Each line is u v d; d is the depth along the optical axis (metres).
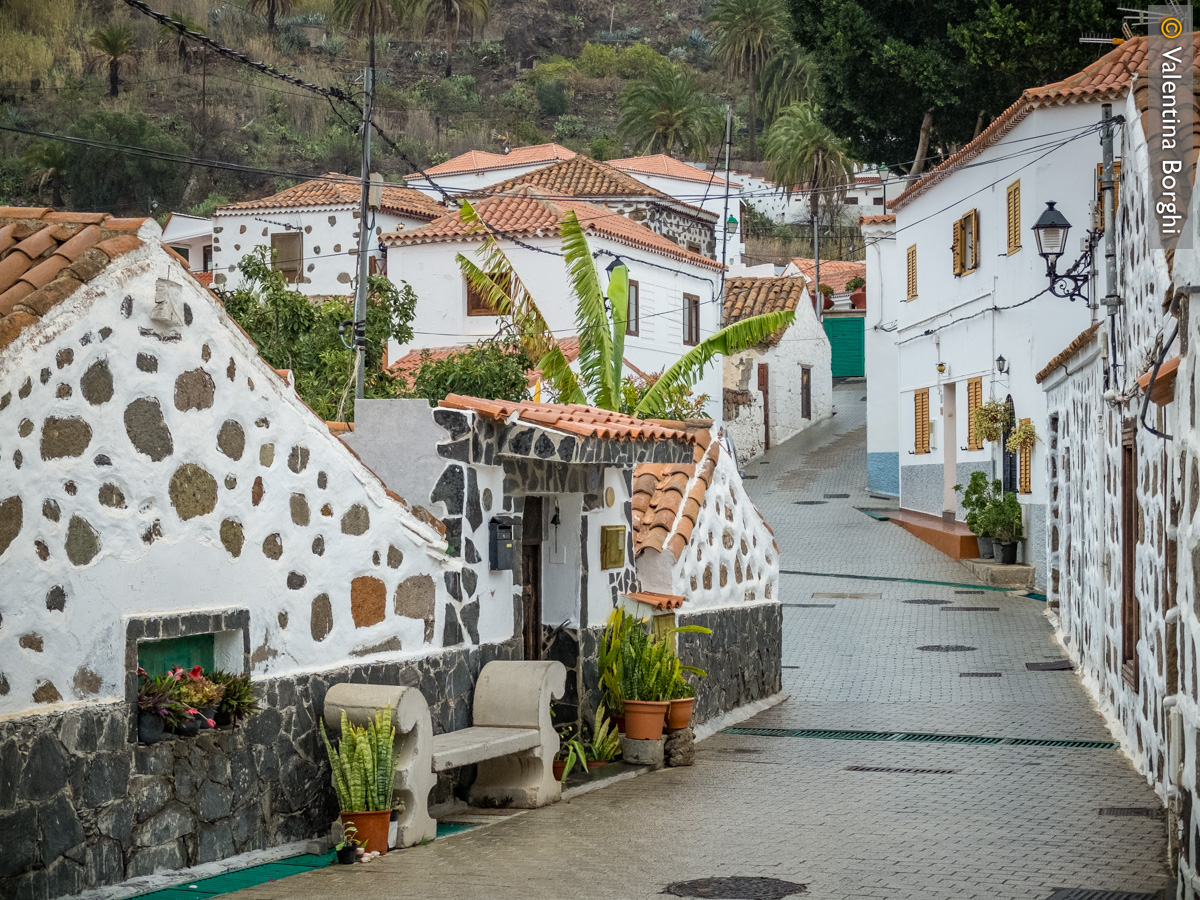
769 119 74.62
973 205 27.05
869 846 8.70
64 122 60.28
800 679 17.00
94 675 7.16
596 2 101.31
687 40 98.50
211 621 7.95
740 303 43.25
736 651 15.08
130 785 7.32
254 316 19.91
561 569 12.27
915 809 9.95
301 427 8.83
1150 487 10.68
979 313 26.70
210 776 7.93
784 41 72.75
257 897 7.26
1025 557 24.44
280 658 8.59
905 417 32.50
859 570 25.73
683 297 35.62
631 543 13.34
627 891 7.50
